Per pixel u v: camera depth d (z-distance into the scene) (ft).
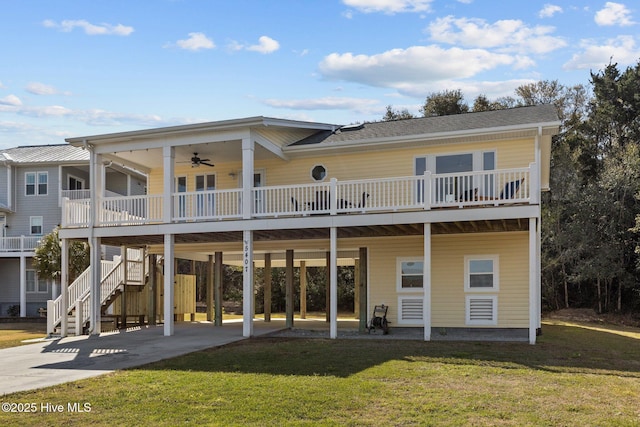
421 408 25.66
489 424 23.48
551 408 25.81
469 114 64.13
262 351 41.98
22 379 33.22
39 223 110.32
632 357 40.63
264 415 24.72
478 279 55.47
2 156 111.04
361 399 27.12
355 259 80.02
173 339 51.49
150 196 57.98
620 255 98.99
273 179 63.67
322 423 23.58
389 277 58.13
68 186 112.57
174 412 25.30
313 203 60.13
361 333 54.80
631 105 117.60
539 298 55.06
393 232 55.77
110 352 44.06
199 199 67.56
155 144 57.41
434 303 56.34
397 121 66.90
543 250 105.09
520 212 46.24
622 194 100.32
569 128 130.21
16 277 110.22
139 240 62.75
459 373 33.14
